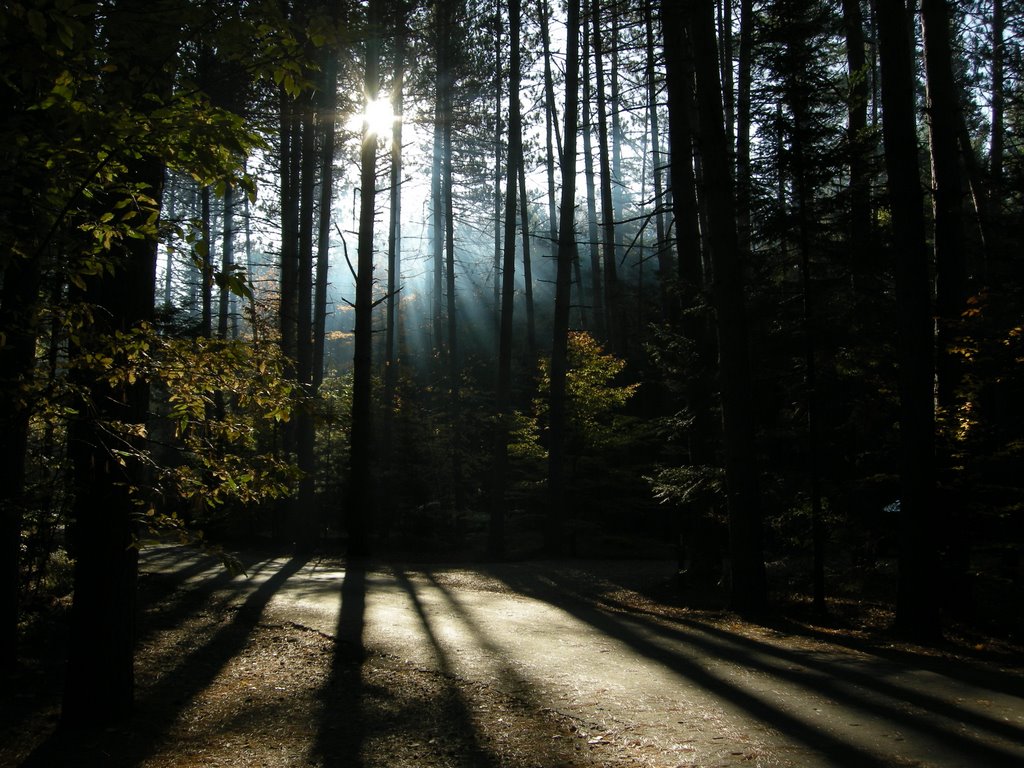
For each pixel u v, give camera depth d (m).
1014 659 10.05
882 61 11.94
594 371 25.66
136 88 4.63
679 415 16.84
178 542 5.23
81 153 4.29
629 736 6.28
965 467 12.09
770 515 17.31
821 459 15.86
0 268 4.38
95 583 7.05
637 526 28.61
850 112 16.02
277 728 6.91
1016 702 7.32
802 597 15.04
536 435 28.34
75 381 5.19
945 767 5.45
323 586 15.48
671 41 16.48
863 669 8.80
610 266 32.41
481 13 30.36
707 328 16.50
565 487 25.03
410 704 7.49
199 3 4.62
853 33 18.20
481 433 31.55
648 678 8.24
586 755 5.89
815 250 13.37
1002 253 12.55
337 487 28.55
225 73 7.24
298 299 25.06
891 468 15.32
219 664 9.35
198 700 7.84
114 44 4.36
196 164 4.59
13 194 4.43
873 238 12.71
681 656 9.45
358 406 21.75
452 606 13.51
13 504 6.48
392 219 31.30
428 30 27.36
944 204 13.30
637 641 10.52
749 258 13.99
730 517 13.81
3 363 5.16
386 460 28.83
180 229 4.71
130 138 4.36
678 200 16.56
